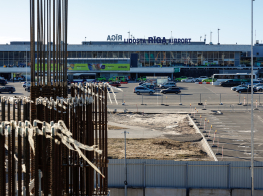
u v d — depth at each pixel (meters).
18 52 123.62
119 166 20.06
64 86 12.78
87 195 12.34
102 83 13.94
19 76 119.06
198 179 19.88
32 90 11.61
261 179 19.56
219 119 43.44
